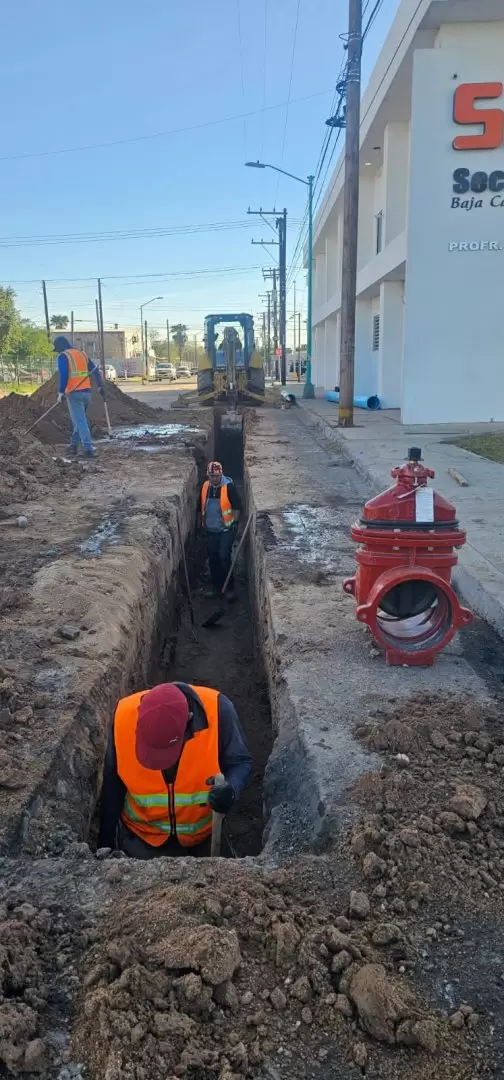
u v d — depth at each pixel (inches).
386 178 703.7
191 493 414.6
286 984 81.9
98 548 255.0
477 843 103.5
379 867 98.2
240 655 290.4
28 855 109.3
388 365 788.6
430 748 126.9
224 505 360.5
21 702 146.6
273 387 1530.5
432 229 579.5
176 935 85.6
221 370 894.4
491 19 539.8
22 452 398.9
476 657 164.1
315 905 93.3
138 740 116.5
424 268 585.3
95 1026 76.0
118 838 130.4
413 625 166.9
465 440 479.8
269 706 213.5
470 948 86.8
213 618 329.4
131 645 201.5
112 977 82.3
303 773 125.0
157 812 125.0
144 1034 74.3
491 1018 77.3
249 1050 74.3
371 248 909.2
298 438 575.5
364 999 77.2
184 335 4837.6
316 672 157.8
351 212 558.3
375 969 80.6
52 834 114.9
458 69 551.2
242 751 129.3
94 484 374.3
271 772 134.0
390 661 159.6
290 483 373.4
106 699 161.9
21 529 282.4
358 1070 72.6
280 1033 76.4
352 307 573.6
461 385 599.8
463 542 152.8
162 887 98.5
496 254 580.1
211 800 116.3
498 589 185.2
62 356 445.4
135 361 3051.2
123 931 88.8
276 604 200.1
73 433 471.5
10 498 329.7
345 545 257.6
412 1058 73.5
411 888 94.9
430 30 557.0
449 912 92.2
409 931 89.1
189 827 126.3
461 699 144.1
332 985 81.4
